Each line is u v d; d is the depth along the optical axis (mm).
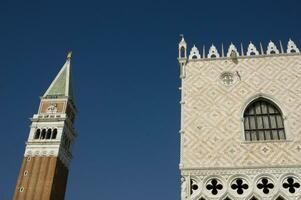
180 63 44250
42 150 100125
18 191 93500
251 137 37969
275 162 35469
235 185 35250
